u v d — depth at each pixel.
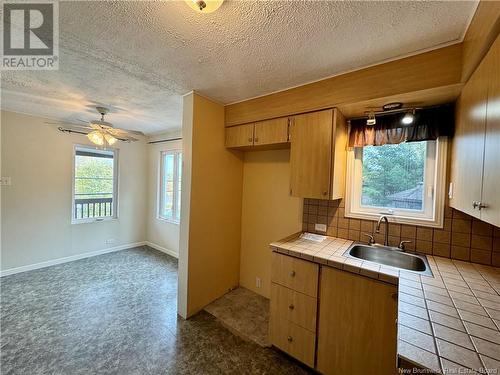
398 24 1.20
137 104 2.67
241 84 2.01
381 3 1.06
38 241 3.39
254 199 2.82
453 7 1.07
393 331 1.37
